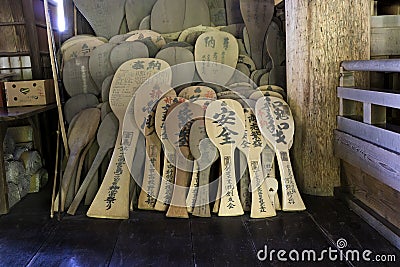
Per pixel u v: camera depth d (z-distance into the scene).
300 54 2.88
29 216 2.71
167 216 2.64
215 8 3.56
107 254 2.14
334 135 2.87
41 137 3.55
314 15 2.79
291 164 3.07
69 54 3.34
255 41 3.41
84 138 2.93
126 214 2.63
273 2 3.45
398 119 2.96
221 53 3.25
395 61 2.04
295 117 2.99
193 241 2.27
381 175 2.23
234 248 2.17
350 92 2.63
